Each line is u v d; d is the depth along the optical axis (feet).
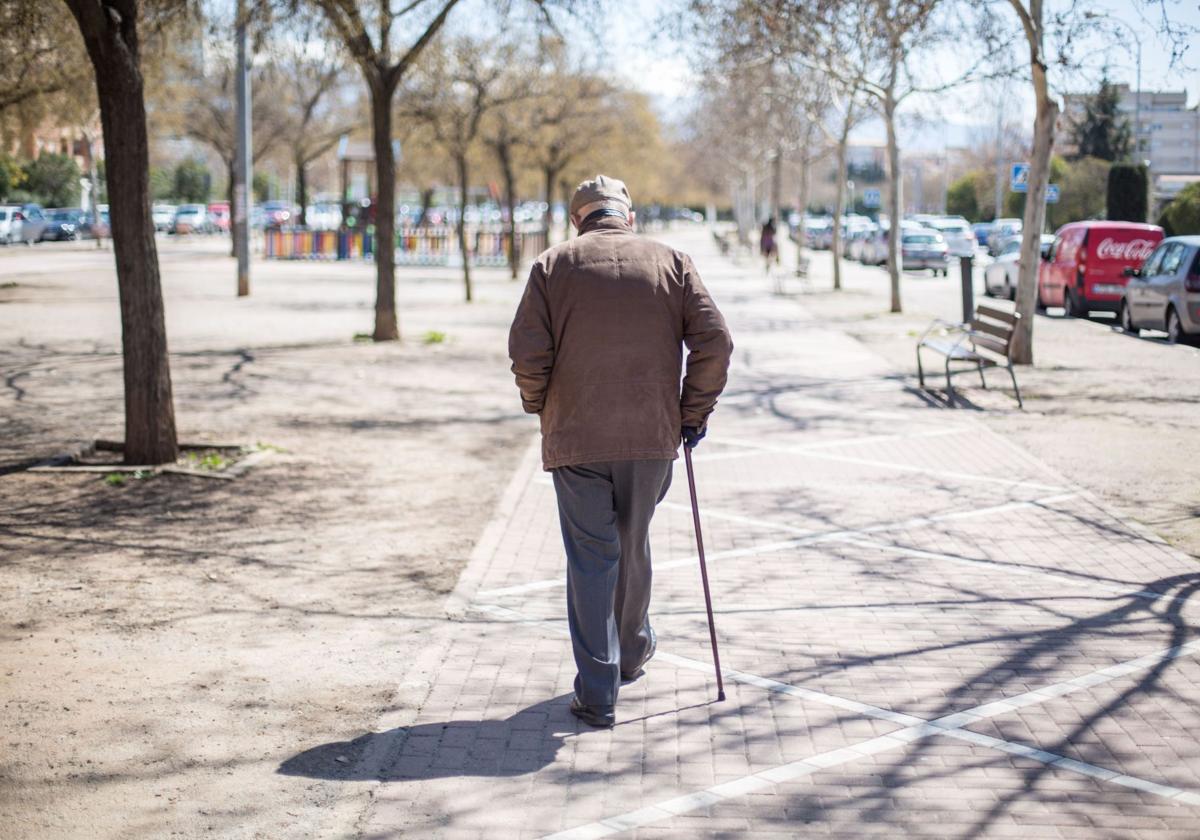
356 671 18.04
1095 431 38.96
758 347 65.82
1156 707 16.47
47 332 67.92
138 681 17.47
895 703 16.69
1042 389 48.60
